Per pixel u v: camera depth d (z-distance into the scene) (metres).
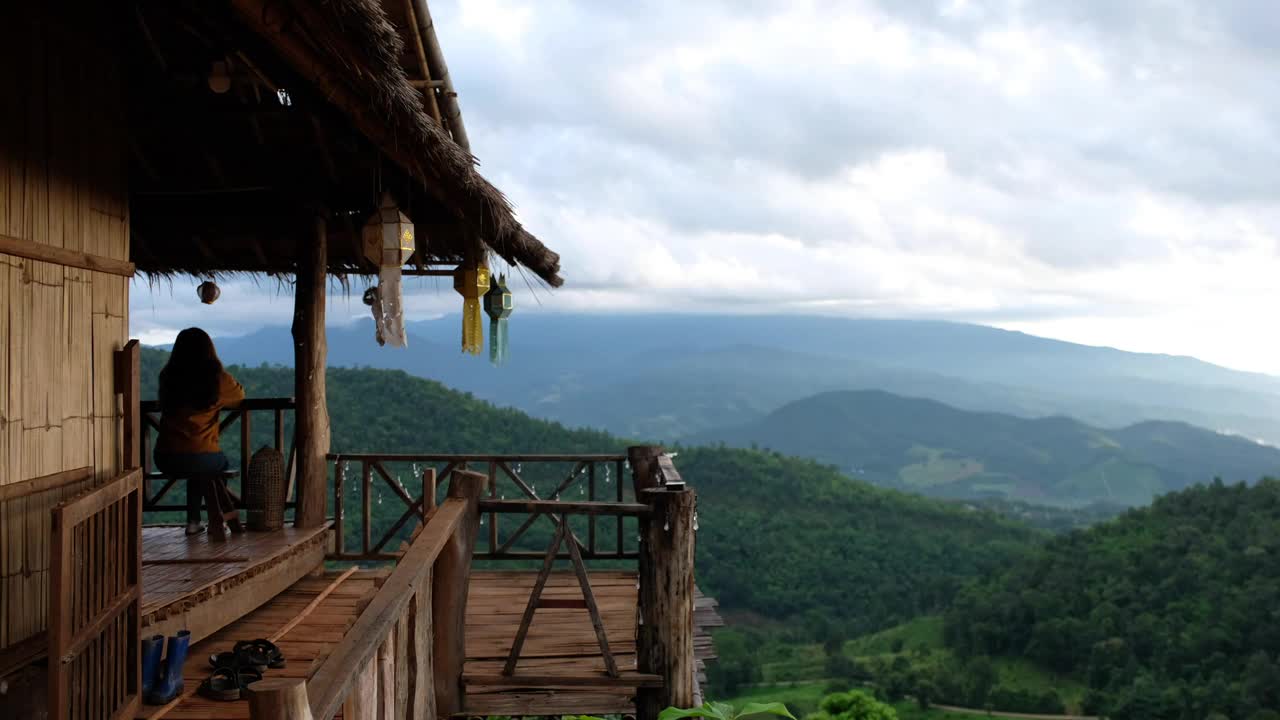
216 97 5.18
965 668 63.59
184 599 4.00
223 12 3.35
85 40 3.28
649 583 4.39
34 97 2.93
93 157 3.34
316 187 5.80
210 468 5.06
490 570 6.76
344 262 6.89
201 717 3.48
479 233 4.71
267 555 4.94
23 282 2.85
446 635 4.25
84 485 3.24
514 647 4.38
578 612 5.69
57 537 2.41
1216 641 55.47
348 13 2.55
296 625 4.77
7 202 2.77
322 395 6.10
